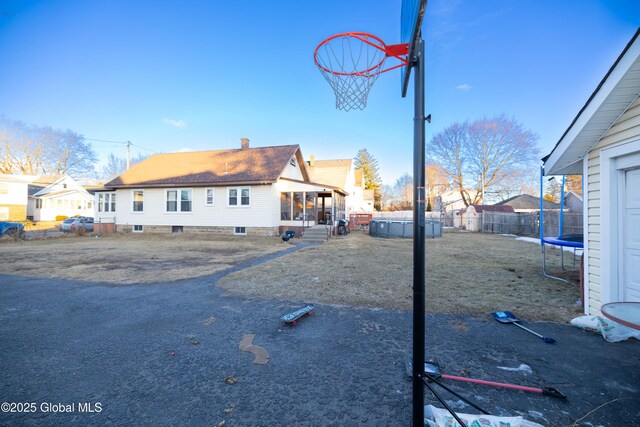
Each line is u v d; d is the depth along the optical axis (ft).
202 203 57.98
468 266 26.86
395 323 13.38
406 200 187.11
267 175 54.80
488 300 16.53
